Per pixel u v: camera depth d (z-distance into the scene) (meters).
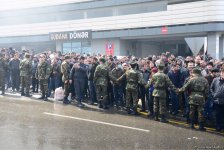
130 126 9.54
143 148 7.29
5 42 47.06
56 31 41.69
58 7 42.03
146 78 11.94
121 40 37.38
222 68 9.52
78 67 12.45
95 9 38.84
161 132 9.00
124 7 36.62
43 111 11.22
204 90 9.61
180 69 11.33
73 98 14.02
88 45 39.91
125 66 12.37
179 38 36.44
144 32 34.69
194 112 9.74
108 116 10.91
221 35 31.91
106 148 7.14
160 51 42.91
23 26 44.91
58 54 15.79
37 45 46.94
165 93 10.45
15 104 12.41
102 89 12.28
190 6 31.47
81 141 7.64
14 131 8.32
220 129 9.61
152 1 34.28
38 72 13.84
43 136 7.95
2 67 15.07
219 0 29.91
